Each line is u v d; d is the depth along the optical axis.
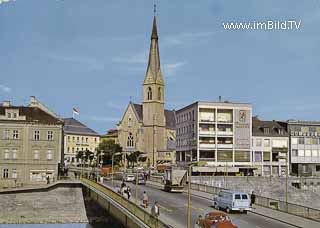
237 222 44.91
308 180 110.44
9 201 85.62
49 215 85.00
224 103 127.81
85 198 90.31
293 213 52.12
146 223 37.78
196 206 57.81
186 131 135.00
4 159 106.56
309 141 133.62
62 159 124.88
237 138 127.44
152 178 107.38
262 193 105.06
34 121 108.56
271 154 130.25
